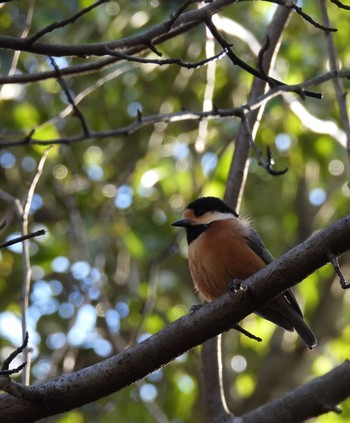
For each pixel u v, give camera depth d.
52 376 11.41
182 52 13.90
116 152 14.64
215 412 8.66
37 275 14.15
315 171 14.82
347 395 8.67
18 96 13.42
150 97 14.87
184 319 6.19
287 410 8.59
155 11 12.87
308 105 13.16
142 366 6.13
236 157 9.23
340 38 13.41
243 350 15.83
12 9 12.93
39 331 13.93
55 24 6.41
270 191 15.85
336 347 15.29
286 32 13.45
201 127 10.48
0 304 14.18
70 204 13.16
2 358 13.32
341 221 5.88
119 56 6.57
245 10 13.12
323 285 16.14
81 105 14.41
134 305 12.06
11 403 5.99
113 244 14.00
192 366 14.12
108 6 12.98
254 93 9.51
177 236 13.35
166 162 13.65
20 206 8.71
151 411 11.81
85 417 13.55
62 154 14.20
